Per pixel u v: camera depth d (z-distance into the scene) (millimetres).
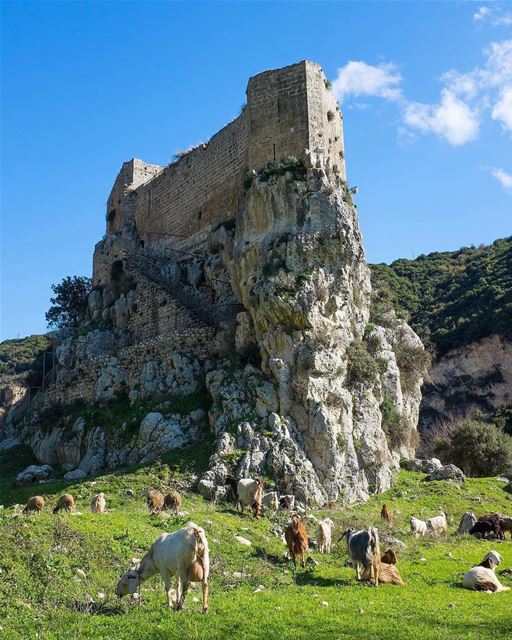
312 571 18141
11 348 103250
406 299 95250
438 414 78188
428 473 38219
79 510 26344
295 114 40875
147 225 54312
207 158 48031
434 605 14477
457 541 24688
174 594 14516
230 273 39562
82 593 14391
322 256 36906
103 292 55188
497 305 82625
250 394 34312
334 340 35375
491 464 46188
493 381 77688
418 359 43344
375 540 17219
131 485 30234
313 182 38188
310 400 33125
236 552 19062
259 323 36062
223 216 45250
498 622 13094
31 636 12156
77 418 42062
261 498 25094
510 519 26531
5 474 41750
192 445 34281
